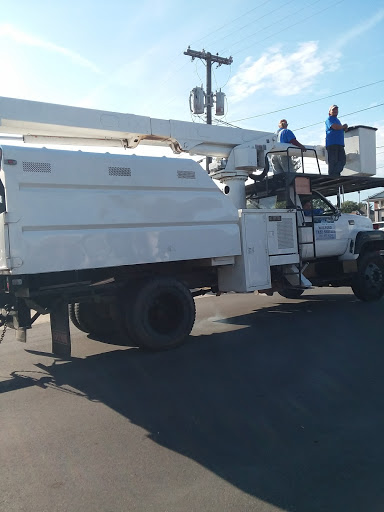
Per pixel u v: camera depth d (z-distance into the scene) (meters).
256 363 5.82
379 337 6.87
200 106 22.22
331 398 4.54
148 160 6.64
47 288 5.97
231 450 3.55
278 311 9.63
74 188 5.98
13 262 5.46
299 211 8.87
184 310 6.88
